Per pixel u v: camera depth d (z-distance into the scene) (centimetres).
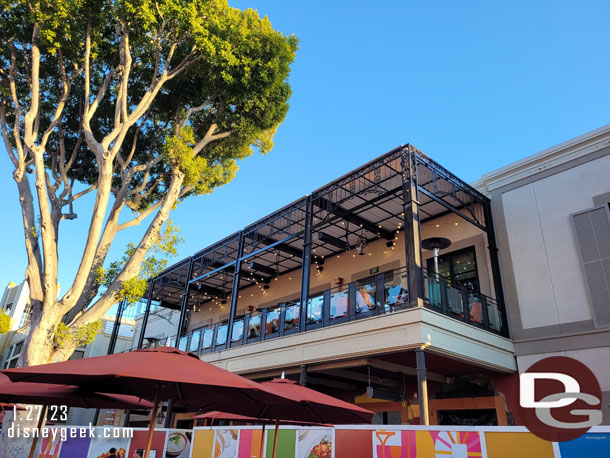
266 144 1240
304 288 1108
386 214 1298
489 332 994
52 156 1146
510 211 1168
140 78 1180
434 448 536
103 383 441
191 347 1458
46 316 844
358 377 1131
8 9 895
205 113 1241
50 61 1068
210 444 785
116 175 1244
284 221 1420
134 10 912
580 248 1009
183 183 1092
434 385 1159
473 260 1214
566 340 970
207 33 991
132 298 924
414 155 998
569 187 1074
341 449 626
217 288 1994
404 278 902
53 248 896
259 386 392
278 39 1085
